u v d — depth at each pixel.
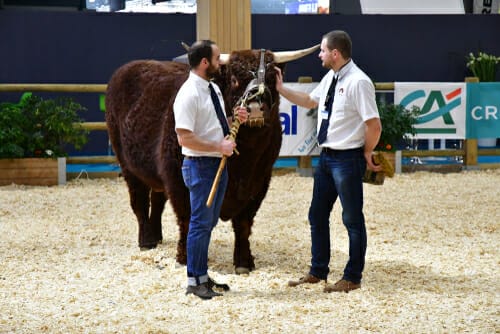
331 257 7.14
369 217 9.20
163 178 6.36
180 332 4.95
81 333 4.94
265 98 5.73
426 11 17.19
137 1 19.62
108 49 15.30
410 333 4.90
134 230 8.48
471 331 4.93
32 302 5.66
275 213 9.48
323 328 5.00
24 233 8.29
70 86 12.35
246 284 6.14
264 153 6.19
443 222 8.90
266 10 19.03
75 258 7.13
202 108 5.56
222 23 10.44
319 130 5.82
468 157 13.23
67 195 10.77
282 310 5.38
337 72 5.72
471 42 16.31
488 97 13.09
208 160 5.59
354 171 5.68
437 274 6.48
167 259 6.92
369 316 5.24
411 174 12.70
